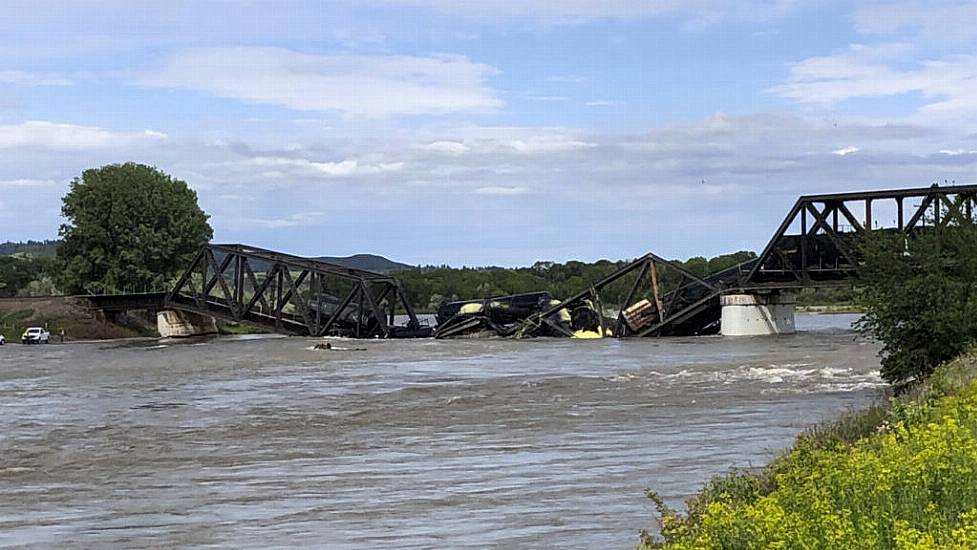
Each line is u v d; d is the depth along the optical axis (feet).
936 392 81.30
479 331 358.64
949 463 39.70
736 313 320.91
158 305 413.39
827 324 498.28
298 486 92.02
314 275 372.58
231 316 389.19
